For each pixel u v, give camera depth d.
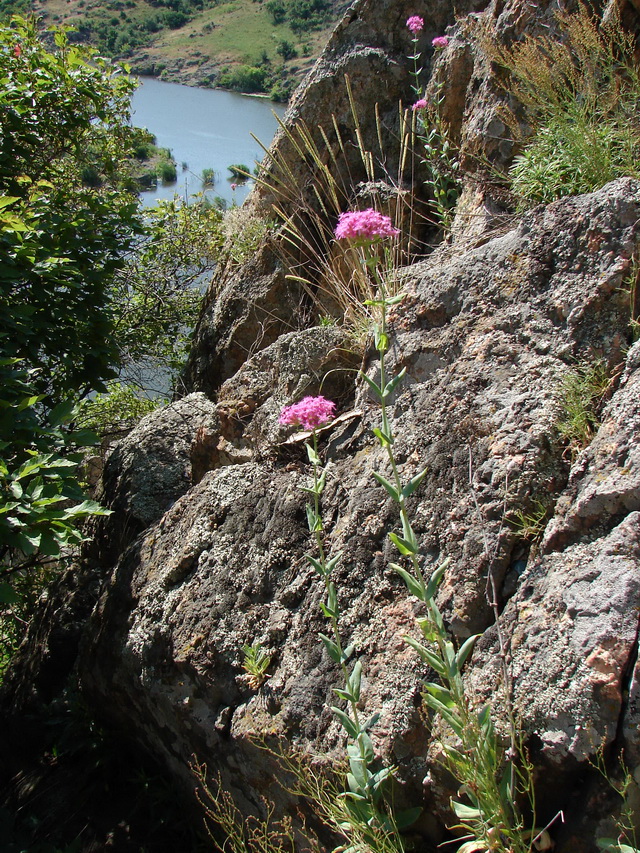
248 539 2.99
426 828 2.12
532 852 1.82
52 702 3.76
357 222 2.07
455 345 2.75
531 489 2.26
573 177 2.97
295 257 4.59
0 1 13.02
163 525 3.44
